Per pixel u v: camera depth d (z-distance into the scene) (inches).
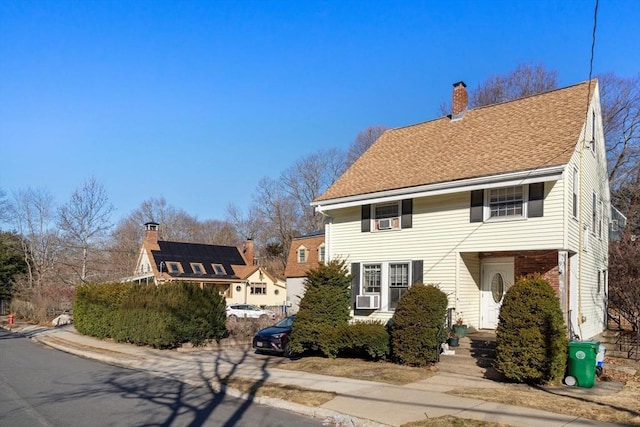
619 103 1444.4
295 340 679.7
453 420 349.7
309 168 2790.4
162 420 366.3
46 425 349.1
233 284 2037.4
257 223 3043.8
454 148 757.9
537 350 469.7
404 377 514.3
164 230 3235.7
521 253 677.3
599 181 815.7
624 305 775.1
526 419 350.9
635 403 396.2
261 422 365.1
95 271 1988.2
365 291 778.2
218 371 593.9
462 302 682.2
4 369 645.3
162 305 837.8
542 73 1686.8
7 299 2071.9
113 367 678.5
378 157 863.1
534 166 599.5
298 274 1744.6
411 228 731.4
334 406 400.8
